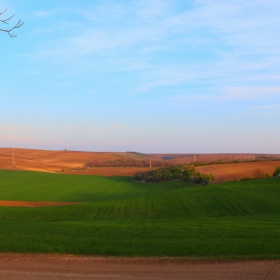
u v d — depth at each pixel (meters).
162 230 16.14
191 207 37.19
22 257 10.09
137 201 42.38
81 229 16.38
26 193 61.41
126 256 10.28
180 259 9.95
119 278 8.27
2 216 35.25
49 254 10.43
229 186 48.72
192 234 14.33
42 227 17.41
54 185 72.75
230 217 28.75
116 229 16.52
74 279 8.17
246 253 10.47
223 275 8.55
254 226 18.34
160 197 44.16
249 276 8.48
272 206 35.00
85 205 40.72
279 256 10.16
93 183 76.88
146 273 8.68
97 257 10.19
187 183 68.56
